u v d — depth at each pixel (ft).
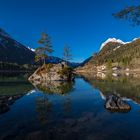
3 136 51.31
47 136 51.49
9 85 176.24
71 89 148.87
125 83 193.16
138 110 78.33
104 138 50.26
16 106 85.92
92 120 65.36
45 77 241.76
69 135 52.01
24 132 54.13
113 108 81.05
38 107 84.23
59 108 82.53
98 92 130.82
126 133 53.62
